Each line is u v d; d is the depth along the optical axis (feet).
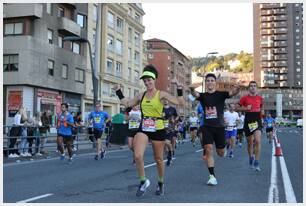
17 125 51.52
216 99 27.37
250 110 34.45
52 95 127.95
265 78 502.38
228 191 25.41
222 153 28.19
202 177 31.83
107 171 36.88
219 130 27.48
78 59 140.46
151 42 301.22
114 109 173.58
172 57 310.86
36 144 54.19
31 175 34.24
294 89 498.28
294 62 501.15
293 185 27.99
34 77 118.21
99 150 49.55
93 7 154.40
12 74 116.57
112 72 170.91
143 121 22.94
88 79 149.38
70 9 140.46
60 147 46.42
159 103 22.71
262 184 28.32
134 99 23.91
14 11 119.55
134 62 197.36
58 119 45.80
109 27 167.73
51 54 125.70
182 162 44.37
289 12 502.38
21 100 116.57
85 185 28.30
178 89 23.40
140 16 205.46
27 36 116.47
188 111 209.87
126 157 53.06
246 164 41.93
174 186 27.22
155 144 23.11
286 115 492.13
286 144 81.97
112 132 61.00
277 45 503.20
